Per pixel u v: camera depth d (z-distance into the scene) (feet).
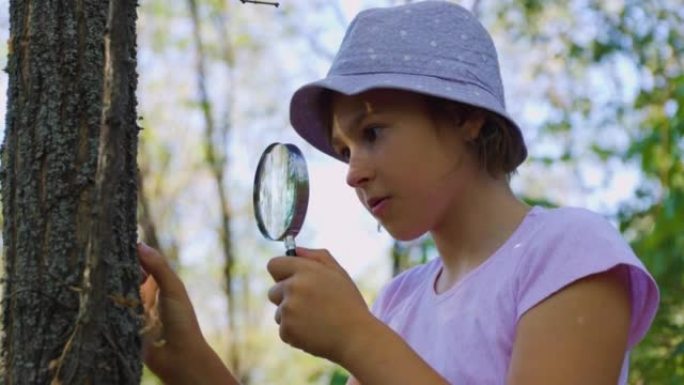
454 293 6.80
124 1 5.03
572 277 6.27
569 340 6.15
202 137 33.32
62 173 5.84
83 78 5.97
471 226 6.82
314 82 6.92
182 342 6.99
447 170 6.72
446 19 7.06
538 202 13.69
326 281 6.20
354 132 6.80
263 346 38.75
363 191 6.75
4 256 5.90
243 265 37.40
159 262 6.95
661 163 16.48
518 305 6.43
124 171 5.84
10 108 6.03
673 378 14.96
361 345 6.07
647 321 6.43
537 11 27.14
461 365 6.55
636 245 17.33
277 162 6.56
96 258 5.12
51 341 5.66
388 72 6.79
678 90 16.39
